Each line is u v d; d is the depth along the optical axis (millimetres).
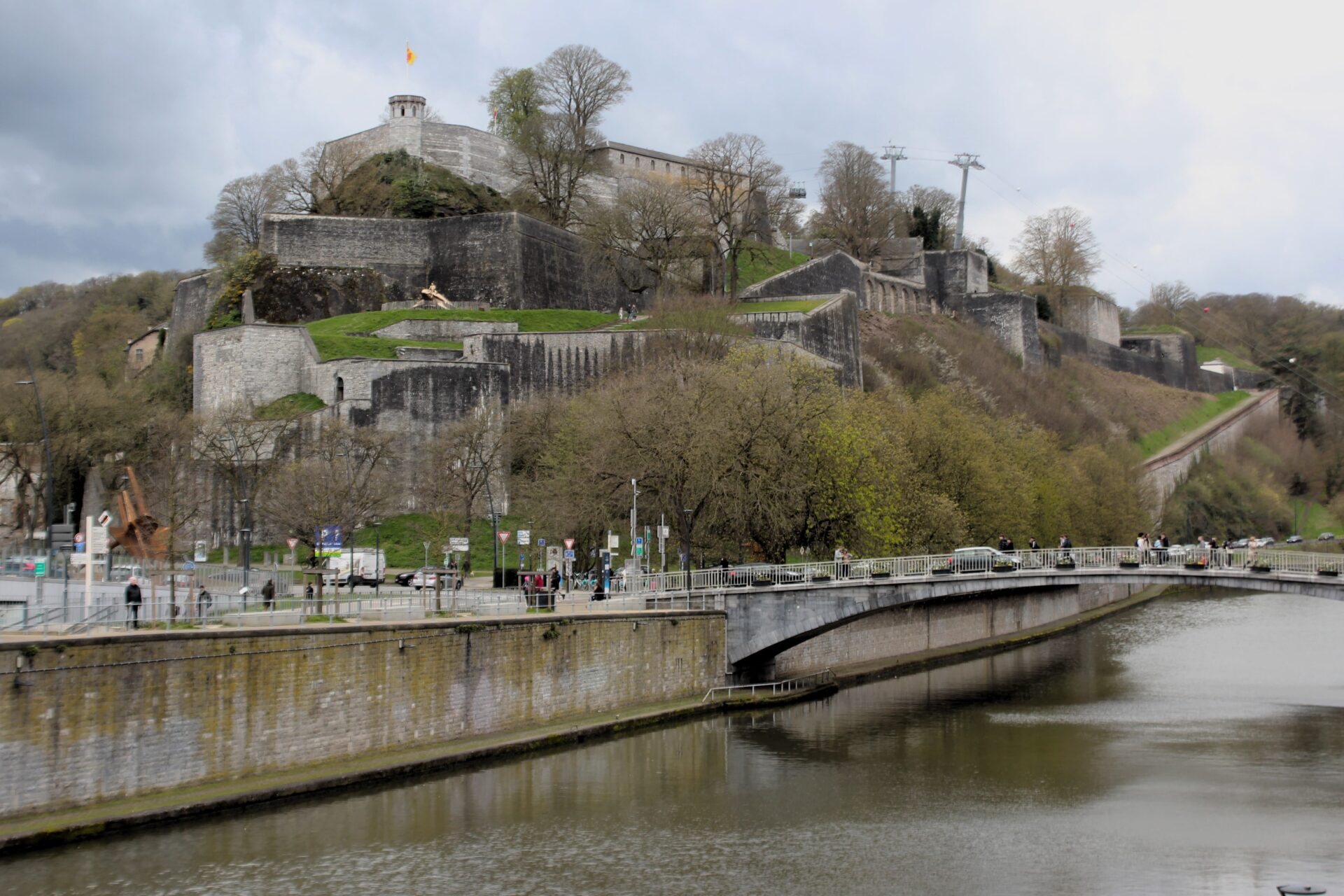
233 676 57344
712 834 60375
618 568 116812
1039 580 90438
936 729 83375
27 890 48906
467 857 55938
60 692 51000
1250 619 154750
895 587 90438
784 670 99812
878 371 193000
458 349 150125
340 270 170500
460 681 69188
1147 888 53875
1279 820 63312
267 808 56750
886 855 58000
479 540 127875
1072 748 77938
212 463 125000
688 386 105062
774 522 96688
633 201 179250
